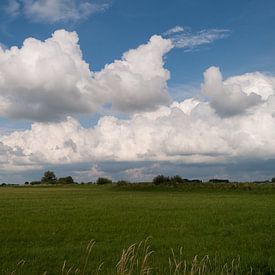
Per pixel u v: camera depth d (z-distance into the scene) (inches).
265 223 1219.9
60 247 859.4
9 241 933.2
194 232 1066.7
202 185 3853.3
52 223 1230.3
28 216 1422.2
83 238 976.9
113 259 746.2
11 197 2753.4
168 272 626.5
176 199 2449.6
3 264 698.2
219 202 2138.3
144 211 1612.9
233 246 866.1
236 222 1263.5
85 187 5383.9
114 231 1085.1
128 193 3425.2
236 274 607.5
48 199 2500.0
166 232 1065.5
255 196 2827.3
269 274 642.8
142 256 757.9
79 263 714.2
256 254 766.5
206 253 786.8
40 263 713.0
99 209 1711.4
